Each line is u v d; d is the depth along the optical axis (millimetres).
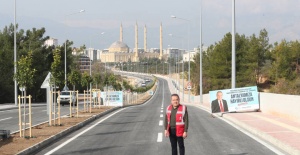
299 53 78938
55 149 13555
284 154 12133
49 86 20828
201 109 38844
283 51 79688
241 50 78562
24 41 68625
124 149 13312
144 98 97562
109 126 21312
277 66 77562
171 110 10656
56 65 20781
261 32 82875
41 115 30938
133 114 30859
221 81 78125
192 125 21062
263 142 14695
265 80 83812
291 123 19781
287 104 21984
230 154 12133
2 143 14156
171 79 177625
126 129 19562
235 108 27250
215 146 13742
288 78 76250
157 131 18453
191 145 13984
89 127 20953
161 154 12219
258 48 78750
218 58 79000
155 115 29359
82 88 85812
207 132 17875
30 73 16484
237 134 17125
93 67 115750
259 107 27406
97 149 13430
